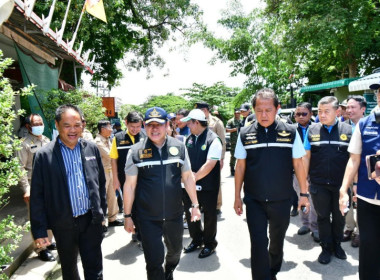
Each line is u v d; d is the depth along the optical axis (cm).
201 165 399
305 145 389
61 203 274
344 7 1258
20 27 562
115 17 1464
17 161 284
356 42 1257
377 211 261
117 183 461
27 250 412
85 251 292
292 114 902
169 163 291
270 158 299
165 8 1769
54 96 739
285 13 1408
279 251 314
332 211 379
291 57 1440
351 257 388
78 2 1123
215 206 400
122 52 1662
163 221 288
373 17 1284
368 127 263
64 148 281
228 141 1620
